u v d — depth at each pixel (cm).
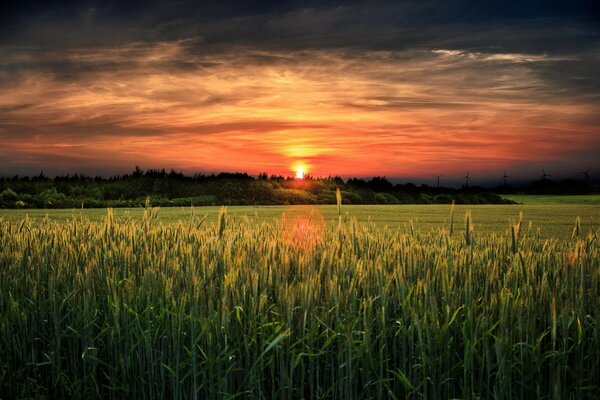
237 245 507
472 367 308
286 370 329
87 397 396
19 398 396
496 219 1838
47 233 636
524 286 341
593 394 312
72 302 416
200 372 332
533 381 322
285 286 351
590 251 463
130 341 380
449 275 386
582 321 316
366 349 317
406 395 320
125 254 466
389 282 353
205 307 342
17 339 425
